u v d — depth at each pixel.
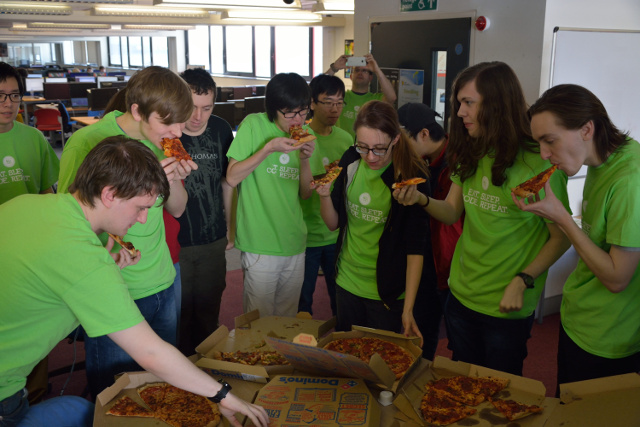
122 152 1.43
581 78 3.54
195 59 16.80
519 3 3.43
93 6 8.62
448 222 2.21
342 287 2.35
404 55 4.35
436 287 2.59
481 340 2.16
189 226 2.62
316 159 2.87
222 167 2.71
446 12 3.94
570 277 1.95
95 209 1.45
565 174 1.84
